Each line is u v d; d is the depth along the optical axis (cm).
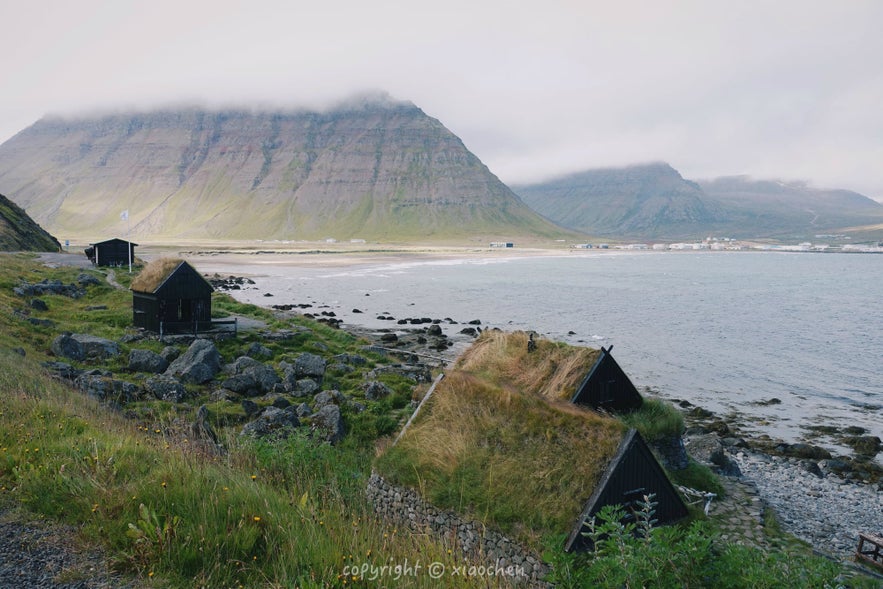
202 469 1266
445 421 1845
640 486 1585
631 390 2639
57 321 4581
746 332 8319
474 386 1903
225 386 3247
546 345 2634
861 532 2297
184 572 906
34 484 1110
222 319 5300
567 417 1670
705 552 1028
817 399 5103
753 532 2166
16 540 947
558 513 1462
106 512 1043
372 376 3847
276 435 2364
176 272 4569
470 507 1567
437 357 5669
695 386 5450
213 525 1021
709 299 12425
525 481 1563
